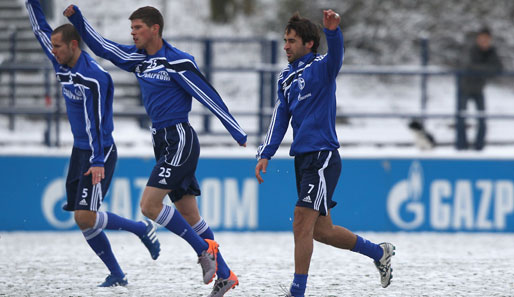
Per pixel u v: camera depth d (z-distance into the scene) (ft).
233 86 170.40
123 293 69.56
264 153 65.87
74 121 70.74
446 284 75.61
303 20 64.90
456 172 126.82
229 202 123.44
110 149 71.00
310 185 63.62
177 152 67.26
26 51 184.75
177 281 76.74
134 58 68.85
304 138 64.13
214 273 65.46
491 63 144.77
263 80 132.26
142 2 223.51
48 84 138.92
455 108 139.33
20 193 121.80
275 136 66.08
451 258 95.45
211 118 144.66
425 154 127.54
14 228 121.90
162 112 67.77
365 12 299.79
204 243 65.98
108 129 70.59
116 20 208.44
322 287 73.61
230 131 67.46
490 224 127.24
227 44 184.75
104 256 72.95
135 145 135.33
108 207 121.39
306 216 63.82
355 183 125.49
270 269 85.35
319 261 92.38
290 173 123.95
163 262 90.94
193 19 258.16
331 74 63.41
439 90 168.66
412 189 126.21
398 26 298.76
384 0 301.02
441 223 126.52
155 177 67.15
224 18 272.51
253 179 123.75
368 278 79.25
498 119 137.08
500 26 294.05
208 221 123.34
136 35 67.31
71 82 69.10
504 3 298.97
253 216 123.75
